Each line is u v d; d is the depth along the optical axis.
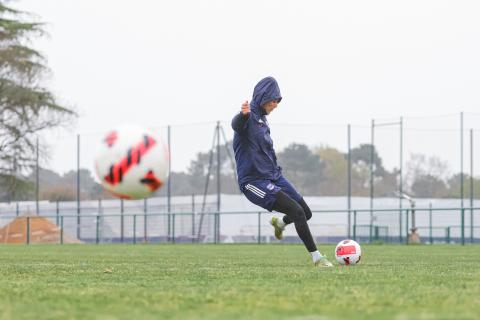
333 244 43.56
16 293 9.23
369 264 16.48
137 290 9.55
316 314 7.10
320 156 60.44
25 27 70.50
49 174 66.25
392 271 13.24
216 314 7.12
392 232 56.41
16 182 68.31
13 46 70.56
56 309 7.61
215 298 8.48
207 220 57.66
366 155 59.44
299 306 7.72
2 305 7.96
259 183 14.49
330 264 14.94
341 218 59.16
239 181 14.72
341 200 60.53
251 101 14.61
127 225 61.16
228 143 58.09
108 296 8.79
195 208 59.09
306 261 19.36
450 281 10.88
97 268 15.30
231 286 10.06
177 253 28.20
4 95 69.06
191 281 11.06
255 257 23.09
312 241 14.86
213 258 22.19
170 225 58.38
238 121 14.10
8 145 69.25
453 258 21.59
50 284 10.66
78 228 62.56
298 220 14.59
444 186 57.97
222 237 58.25
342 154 60.16
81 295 8.94
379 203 59.09
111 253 28.52
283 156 60.31
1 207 69.69
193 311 7.37
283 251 30.72
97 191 63.34
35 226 60.00
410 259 20.72
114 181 10.39
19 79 71.19
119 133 10.46
